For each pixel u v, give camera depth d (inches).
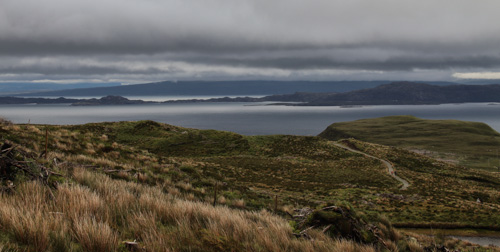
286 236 256.1
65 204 213.2
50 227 169.2
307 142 4197.8
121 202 249.3
